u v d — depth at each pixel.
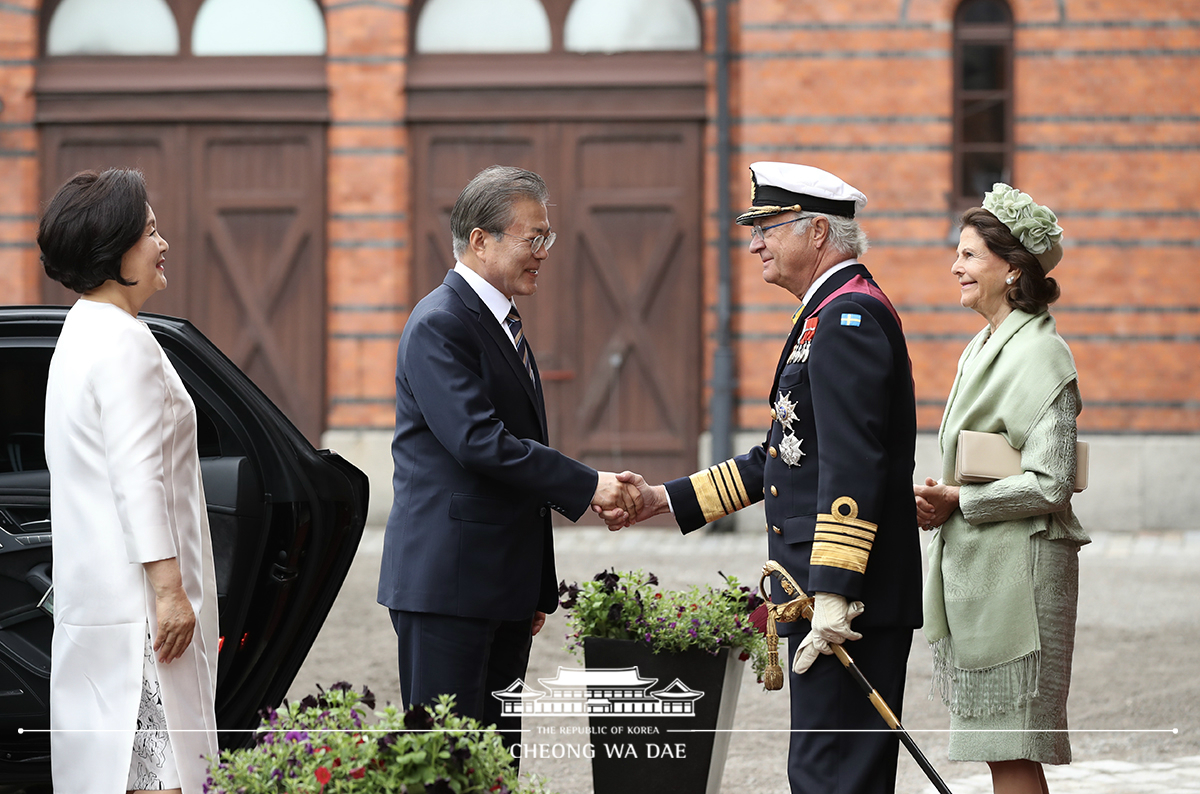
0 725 8.51
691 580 18.42
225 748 8.56
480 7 24.25
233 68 24.28
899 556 7.35
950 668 8.16
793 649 7.51
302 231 24.22
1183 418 23.22
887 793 7.44
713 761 8.44
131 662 6.84
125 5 24.52
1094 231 23.23
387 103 23.98
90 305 7.12
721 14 23.22
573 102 23.97
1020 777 7.98
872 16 23.17
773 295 23.48
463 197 7.99
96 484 6.92
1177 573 19.17
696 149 23.92
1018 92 23.27
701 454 23.88
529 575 7.90
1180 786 10.09
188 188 24.34
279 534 8.73
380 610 16.81
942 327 23.23
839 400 7.08
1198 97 23.06
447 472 7.74
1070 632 7.95
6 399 8.97
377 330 24.09
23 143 24.36
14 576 8.51
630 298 24.02
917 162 23.23
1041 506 7.71
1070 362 7.91
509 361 7.96
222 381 8.74
